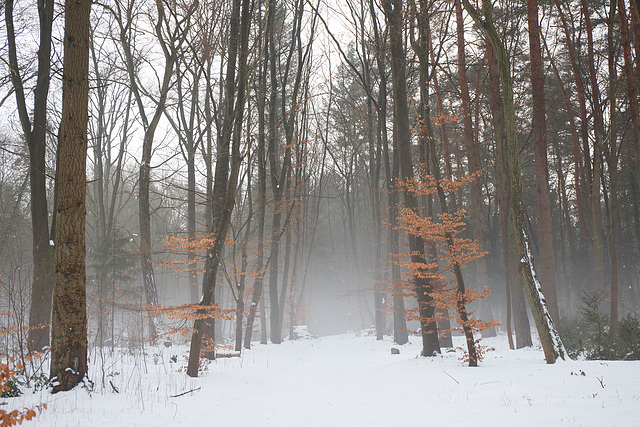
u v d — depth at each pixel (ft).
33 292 42.42
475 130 82.43
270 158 79.87
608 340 48.57
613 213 61.93
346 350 79.56
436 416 27.22
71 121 29.91
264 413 31.71
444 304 45.19
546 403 26.08
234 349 65.05
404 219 45.93
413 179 51.98
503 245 73.00
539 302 41.70
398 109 59.62
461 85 81.61
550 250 63.10
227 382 39.22
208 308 38.78
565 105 100.99
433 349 53.26
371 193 119.14
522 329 66.54
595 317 50.78
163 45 63.62
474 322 43.37
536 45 66.03
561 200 151.02
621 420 20.86
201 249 41.39
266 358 61.82
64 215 29.78
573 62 86.58
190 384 35.78
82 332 29.99
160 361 46.39
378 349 79.00
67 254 29.71
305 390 41.22
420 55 51.85
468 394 31.50
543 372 34.94
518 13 70.49
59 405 25.81
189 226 78.89
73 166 29.84
